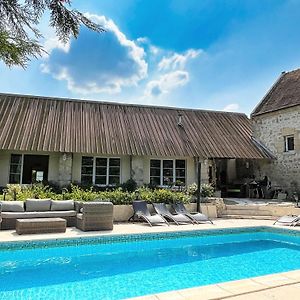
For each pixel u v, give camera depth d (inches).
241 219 626.8
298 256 387.2
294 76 935.0
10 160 760.3
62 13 183.2
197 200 639.1
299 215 569.9
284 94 890.1
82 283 275.4
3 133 722.2
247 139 933.2
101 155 815.7
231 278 296.4
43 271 310.3
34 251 381.4
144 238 448.8
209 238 488.4
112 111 924.6
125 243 432.5
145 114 948.0
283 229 502.3
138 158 811.4
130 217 581.0
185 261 358.3
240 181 981.2
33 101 880.3
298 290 197.3
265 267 336.2
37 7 179.9
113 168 826.2
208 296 186.2
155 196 624.7
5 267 323.3
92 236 417.1
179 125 927.0
